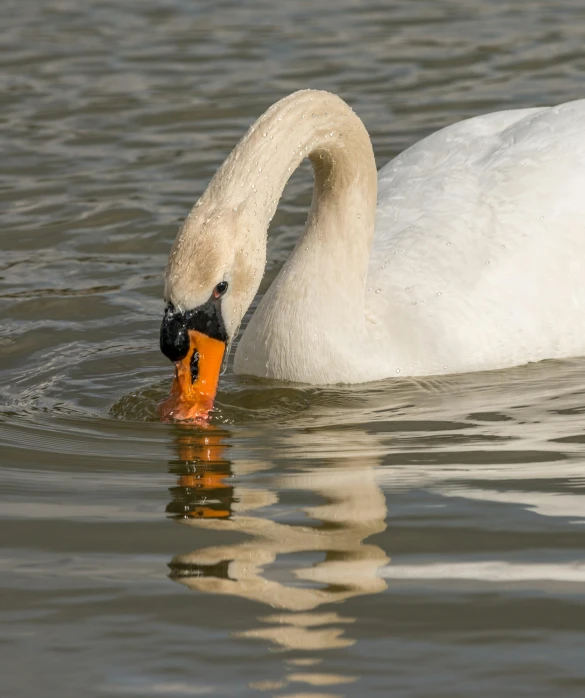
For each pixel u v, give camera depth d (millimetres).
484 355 12633
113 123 19141
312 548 8703
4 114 19500
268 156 11375
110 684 7242
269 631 7730
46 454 10594
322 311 12289
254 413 11547
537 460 10195
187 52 22031
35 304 14406
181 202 16656
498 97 19438
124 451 10648
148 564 8562
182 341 10930
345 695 7086
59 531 9078
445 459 10297
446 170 13828
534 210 13219
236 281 11008
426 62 21078
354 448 10602
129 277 15086
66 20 24047
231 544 8805
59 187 17156
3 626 7852
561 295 12945
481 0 24547
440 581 8242
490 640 7570
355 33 22781
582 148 13648
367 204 12391
